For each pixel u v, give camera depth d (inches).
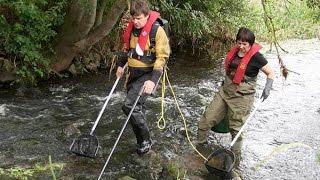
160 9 249.9
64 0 203.3
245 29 143.5
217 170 135.8
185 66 261.6
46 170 133.5
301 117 189.3
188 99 204.7
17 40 186.9
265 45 314.5
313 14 286.2
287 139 167.2
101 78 225.3
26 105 185.0
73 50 214.8
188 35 285.3
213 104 154.0
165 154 150.6
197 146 157.6
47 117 174.4
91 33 212.8
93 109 185.8
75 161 141.6
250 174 141.0
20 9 183.6
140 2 132.3
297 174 142.3
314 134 172.7
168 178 135.3
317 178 140.3
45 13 194.7
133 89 139.2
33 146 149.3
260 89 224.1
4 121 167.3
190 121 179.5
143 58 136.9
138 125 142.1
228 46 300.5
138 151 146.2
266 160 149.5
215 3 276.7
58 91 204.2
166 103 197.0
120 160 144.4
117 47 241.3
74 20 205.8
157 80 132.0
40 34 194.7
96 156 140.3
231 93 150.3
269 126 178.5
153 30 133.9
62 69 219.9
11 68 200.2
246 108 150.8
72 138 157.2
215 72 252.8
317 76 247.6
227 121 155.9
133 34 137.4
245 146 159.6
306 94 218.4
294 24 357.1
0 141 151.3
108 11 220.2
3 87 200.4
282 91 221.0
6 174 128.6
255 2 361.7
